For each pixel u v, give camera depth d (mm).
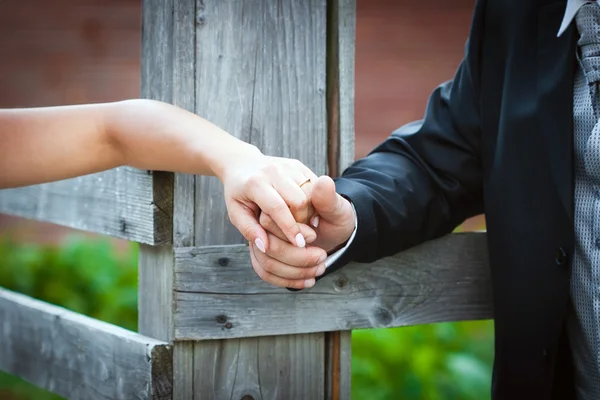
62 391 2750
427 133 2646
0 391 3879
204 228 2549
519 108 2590
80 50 7207
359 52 7617
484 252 2730
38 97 7098
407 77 7664
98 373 2654
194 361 2566
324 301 2615
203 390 2574
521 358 2629
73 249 4242
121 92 7250
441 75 7797
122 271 4195
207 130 2455
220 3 2531
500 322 2654
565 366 2650
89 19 7250
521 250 2594
